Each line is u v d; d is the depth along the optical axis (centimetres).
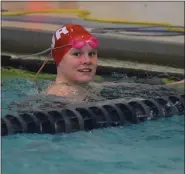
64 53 765
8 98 799
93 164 607
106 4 1658
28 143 655
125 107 785
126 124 749
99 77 992
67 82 796
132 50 1126
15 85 891
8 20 1325
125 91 873
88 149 649
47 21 1340
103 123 735
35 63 1054
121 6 1631
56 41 778
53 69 1027
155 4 1662
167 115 801
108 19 1429
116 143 677
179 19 1465
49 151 636
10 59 1076
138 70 1035
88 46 755
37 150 635
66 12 1508
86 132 705
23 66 1063
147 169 598
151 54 1116
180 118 794
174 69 1061
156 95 866
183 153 651
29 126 696
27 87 877
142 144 679
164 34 1254
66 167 594
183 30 1319
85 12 1518
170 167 612
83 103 778
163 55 1114
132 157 635
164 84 954
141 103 808
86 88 832
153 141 693
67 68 772
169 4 1664
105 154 638
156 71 1038
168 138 711
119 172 588
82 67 764
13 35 1158
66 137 683
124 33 1238
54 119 712
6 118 706
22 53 1105
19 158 611
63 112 732
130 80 980
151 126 752
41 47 1126
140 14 1516
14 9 1526
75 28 772
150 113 793
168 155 648
